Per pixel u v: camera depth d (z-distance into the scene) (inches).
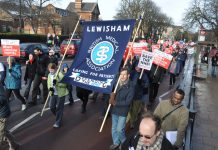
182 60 858.1
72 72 326.0
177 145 187.0
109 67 307.6
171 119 192.7
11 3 1990.7
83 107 391.2
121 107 258.1
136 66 372.2
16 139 287.1
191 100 347.3
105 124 346.9
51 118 355.6
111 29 315.9
